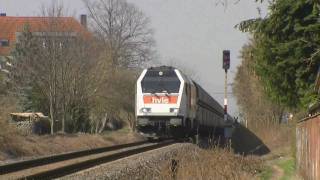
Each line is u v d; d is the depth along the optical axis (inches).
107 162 2561.5
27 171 2298.2
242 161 3366.1
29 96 6087.6
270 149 6697.8
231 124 6584.6
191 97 4488.2
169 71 4202.8
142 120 4158.5
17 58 6427.2
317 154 1903.3
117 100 6776.6
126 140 5349.4
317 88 3073.3
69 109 5625.0
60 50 5506.9
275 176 3225.9
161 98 4138.8
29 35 7308.1
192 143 4158.5
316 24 3341.5
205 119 5620.1
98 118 6328.7
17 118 5492.1
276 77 3639.3
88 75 5718.5
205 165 2581.2
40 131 5526.6
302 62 3452.3
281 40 3540.8
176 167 2278.5
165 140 4466.0
